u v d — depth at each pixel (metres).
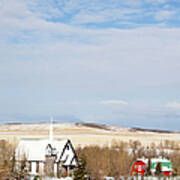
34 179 91.75
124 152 119.19
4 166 75.25
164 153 142.62
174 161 124.62
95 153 110.19
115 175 104.62
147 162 112.12
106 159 104.62
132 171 109.88
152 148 162.25
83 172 86.31
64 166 104.25
